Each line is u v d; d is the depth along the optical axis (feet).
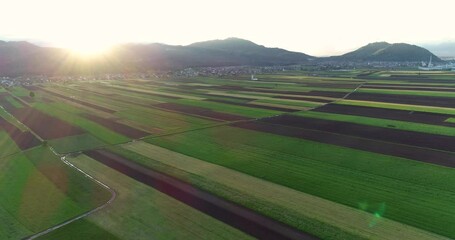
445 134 201.67
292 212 113.39
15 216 117.29
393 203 117.80
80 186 140.97
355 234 99.50
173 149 188.85
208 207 118.83
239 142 199.11
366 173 145.79
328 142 193.88
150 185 139.54
